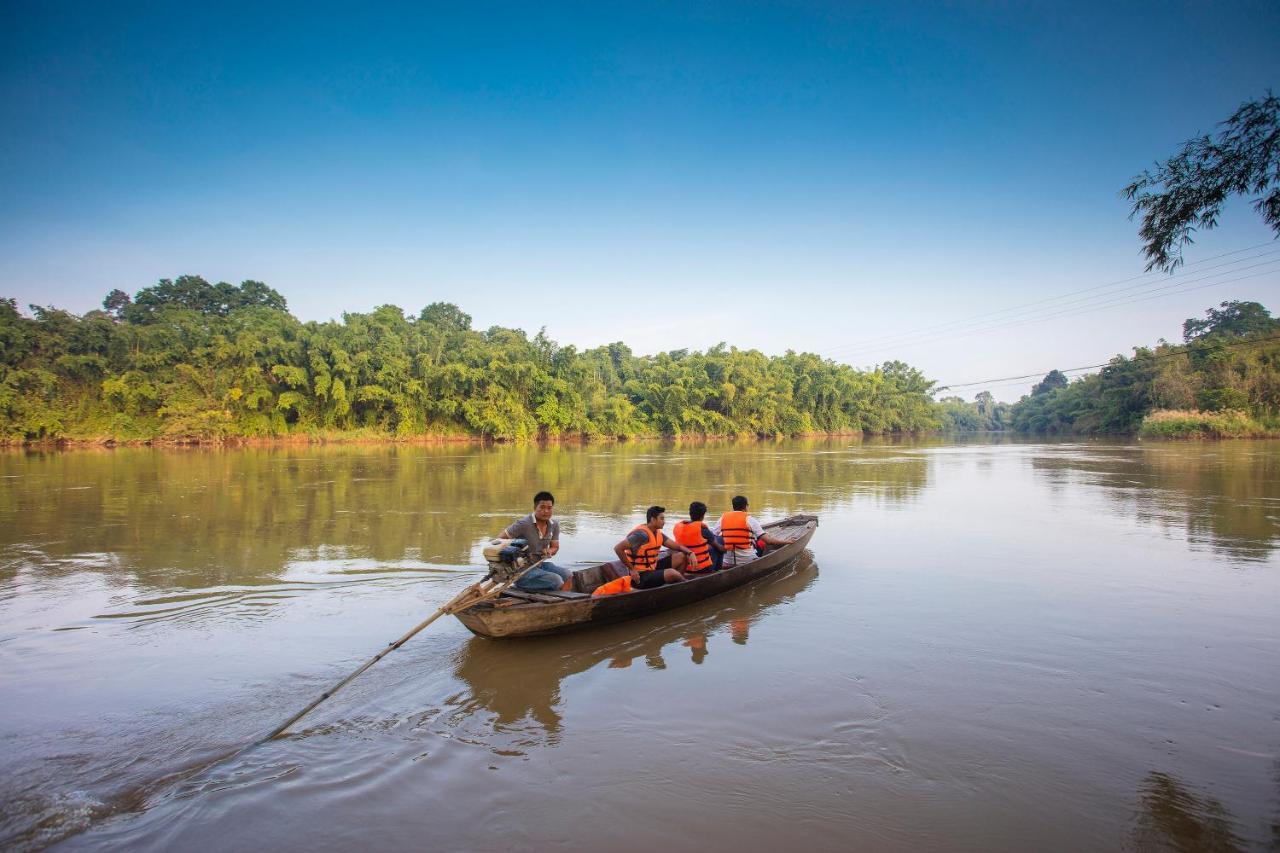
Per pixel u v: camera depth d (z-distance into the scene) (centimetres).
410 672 589
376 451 3881
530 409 5316
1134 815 388
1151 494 1809
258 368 4356
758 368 7312
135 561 980
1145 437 5766
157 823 376
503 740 473
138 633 682
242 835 367
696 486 2027
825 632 700
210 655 625
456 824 379
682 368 6550
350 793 408
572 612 669
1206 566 980
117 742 466
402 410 4762
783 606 789
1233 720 503
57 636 673
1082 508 1555
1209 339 6156
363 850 356
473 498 1695
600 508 1550
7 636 672
